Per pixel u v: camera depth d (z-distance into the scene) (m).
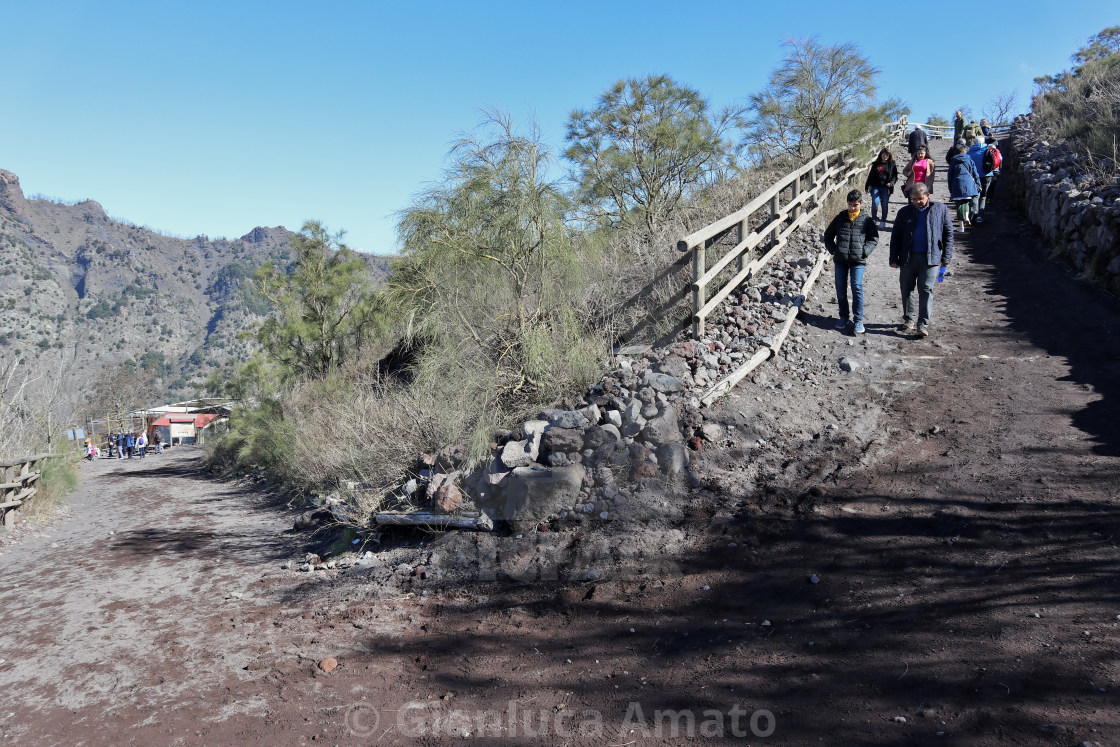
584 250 8.18
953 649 3.33
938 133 32.91
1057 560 3.86
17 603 5.82
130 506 11.89
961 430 5.69
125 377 67.88
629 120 13.20
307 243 15.25
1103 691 2.84
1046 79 27.70
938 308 8.99
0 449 11.87
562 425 5.89
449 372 7.32
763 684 3.38
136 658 4.42
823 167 13.05
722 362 6.94
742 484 5.42
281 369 15.53
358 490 7.14
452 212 7.59
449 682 3.81
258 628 4.78
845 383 6.87
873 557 4.30
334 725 3.45
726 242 9.57
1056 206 11.27
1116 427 5.27
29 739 3.46
